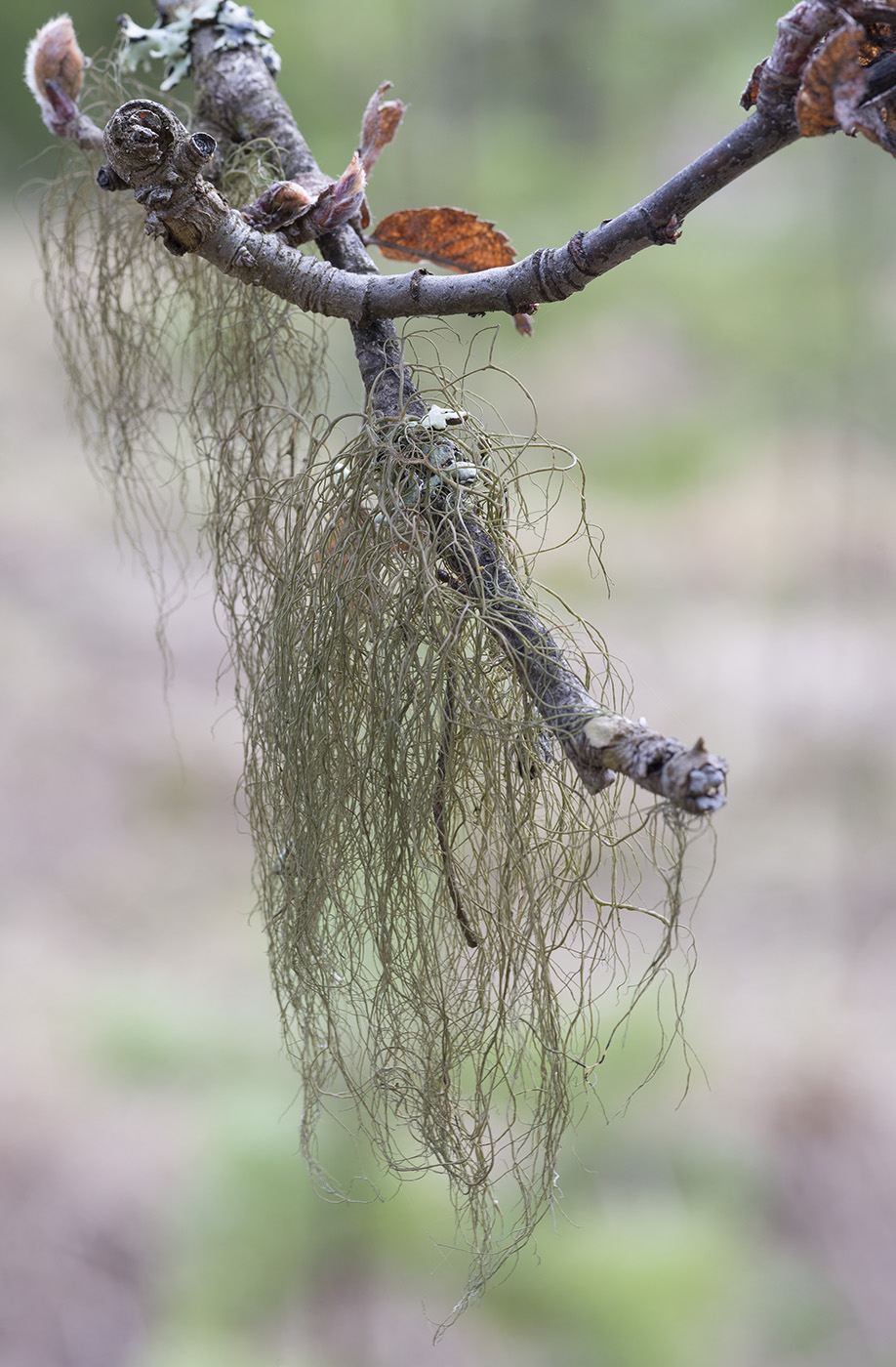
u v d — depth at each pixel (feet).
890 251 14.92
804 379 16.39
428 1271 8.43
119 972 11.32
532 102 15.94
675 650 14.71
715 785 2.11
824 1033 10.68
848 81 2.02
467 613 2.72
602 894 9.40
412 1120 3.23
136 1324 8.27
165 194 2.58
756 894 12.31
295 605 3.12
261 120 3.33
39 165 15.79
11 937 11.50
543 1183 2.98
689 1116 9.75
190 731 14.23
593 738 2.27
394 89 15.10
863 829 12.62
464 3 15.05
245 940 11.78
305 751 3.13
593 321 18.30
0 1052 10.34
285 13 14.99
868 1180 9.49
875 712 13.47
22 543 16.70
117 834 12.90
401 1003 3.12
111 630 15.48
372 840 3.20
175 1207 8.91
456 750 2.89
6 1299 8.31
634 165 16.22
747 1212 9.12
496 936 3.01
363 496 2.84
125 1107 9.93
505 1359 8.03
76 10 15.84
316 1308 8.29
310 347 3.85
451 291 2.58
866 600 14.78
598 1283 8.34
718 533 16.11
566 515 15.76
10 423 18.12
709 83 16.14
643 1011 9.96
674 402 17.51
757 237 17.12
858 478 15.26
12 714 13.96
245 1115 9.60
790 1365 7.96
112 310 4.33
